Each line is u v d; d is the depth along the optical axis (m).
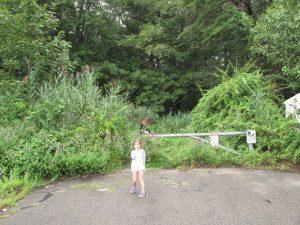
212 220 5.47
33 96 10.80
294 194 6.77
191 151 9.34
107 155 8.97
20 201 6.54
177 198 6.53
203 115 12.20
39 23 12.28
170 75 28.58
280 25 9.50
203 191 6.95
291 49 10.15
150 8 30.22
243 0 20.59
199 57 29.72
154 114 22.84
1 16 11.24
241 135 10.16
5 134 8.58
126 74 27.56
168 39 28.80
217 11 21.61
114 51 30.72
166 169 9.09
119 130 10.11
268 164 9.23
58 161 8.10
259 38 11.33
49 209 6.08
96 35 28.86
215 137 9.91
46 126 9.45
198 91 29.81
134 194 6.82
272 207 6.04
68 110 10.02
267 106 11.02
